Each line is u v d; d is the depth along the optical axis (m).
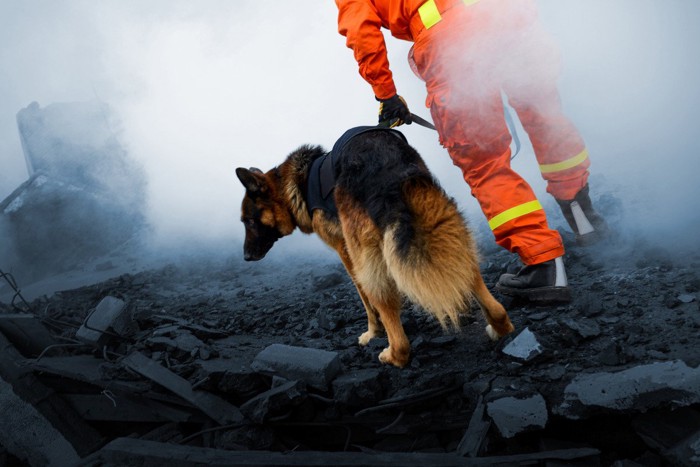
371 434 3.08
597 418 2.56
